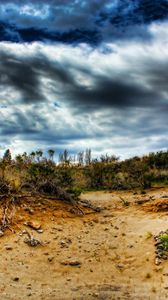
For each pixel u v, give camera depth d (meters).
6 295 7.21
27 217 11.38
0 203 11.79
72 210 13.20
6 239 9.85
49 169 15.38
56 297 7.23
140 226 11.48
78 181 21.70
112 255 9.41
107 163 30.94
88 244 10.19
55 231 10.90
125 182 21.45
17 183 13.09
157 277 8.02
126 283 7.91
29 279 8.08
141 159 28.58
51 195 14.07
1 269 8.34
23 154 16.09
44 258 9.16
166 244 9.27
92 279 8.18
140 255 9.18
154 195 17.34
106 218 13.03
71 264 8.90
